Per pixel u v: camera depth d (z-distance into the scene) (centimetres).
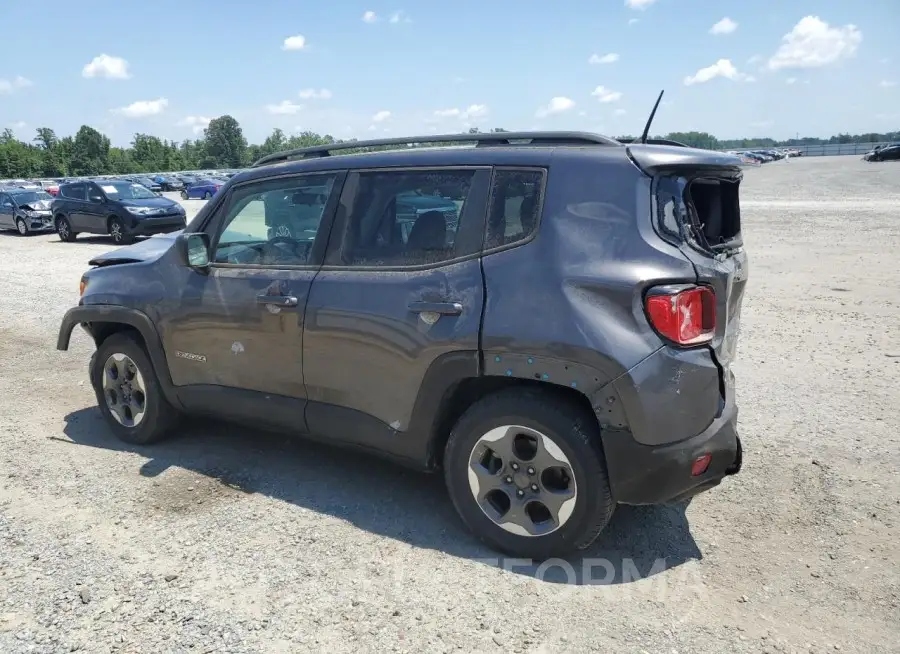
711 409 304
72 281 1205
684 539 347
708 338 301
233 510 379
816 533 350
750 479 408
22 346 752
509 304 311
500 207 327
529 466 317
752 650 267
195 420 516
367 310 350
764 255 1317
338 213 374
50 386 610
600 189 308
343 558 331
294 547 340
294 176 394
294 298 373
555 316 300
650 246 295
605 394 292
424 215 347
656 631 278
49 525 362
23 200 2197
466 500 337
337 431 375
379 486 408
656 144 338
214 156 12325
